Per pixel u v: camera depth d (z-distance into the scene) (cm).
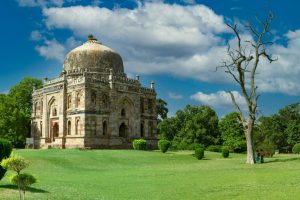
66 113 7450
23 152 5572
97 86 7300
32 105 8812
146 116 8300
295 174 3269
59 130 7494
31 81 9612
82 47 8288
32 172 3788
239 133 9475
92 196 2370
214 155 6756
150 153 6247
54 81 7831
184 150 8425
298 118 10888
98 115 7238
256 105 4991
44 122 8019
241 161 5291
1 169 2323
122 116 7725
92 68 7962
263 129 10769
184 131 10081
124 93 7788
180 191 2631
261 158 5003
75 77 7706
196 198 2344
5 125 8081
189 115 10619
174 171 4088
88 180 3316
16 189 2359
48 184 2784
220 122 10006
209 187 2744
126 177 3581
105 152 5947
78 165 4647
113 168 4612
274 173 3478
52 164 4469
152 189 2756
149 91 8456
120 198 2358
